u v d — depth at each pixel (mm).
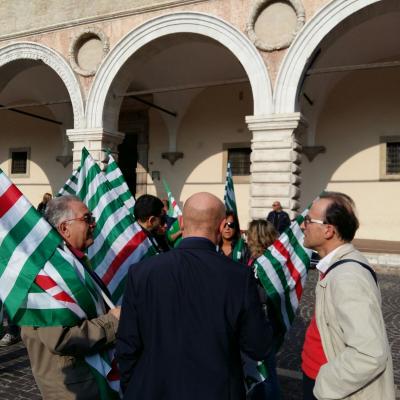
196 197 2555
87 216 3131
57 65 16703
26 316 2646
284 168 13055
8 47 17719
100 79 15852
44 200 16516
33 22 17391
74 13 16594
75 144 16219
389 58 17109
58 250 2811
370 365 2180
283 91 13094
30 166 24531
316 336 2787
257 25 13602
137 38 15266
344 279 2428
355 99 18078
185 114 21078
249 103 19797
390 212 17469
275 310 4184
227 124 20266
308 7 12922
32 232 2768
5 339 6512
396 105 17422
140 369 2291
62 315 2639
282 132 13062
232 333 2312
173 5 14742
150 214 5023
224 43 13898
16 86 22125
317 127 18672
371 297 2367
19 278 2678
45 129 24141
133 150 22219
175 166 21203
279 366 5805
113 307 3107
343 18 12453
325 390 2287
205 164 20672
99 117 15875
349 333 2275
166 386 2203
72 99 16359
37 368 2750
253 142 13414
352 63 17031
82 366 2779
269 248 4340
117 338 2406
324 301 2562
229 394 2223
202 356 2221
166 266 2377
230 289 2318
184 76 19625
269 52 13367
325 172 18516
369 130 17859
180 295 2305
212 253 2436
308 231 2826
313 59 13422
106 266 4016
